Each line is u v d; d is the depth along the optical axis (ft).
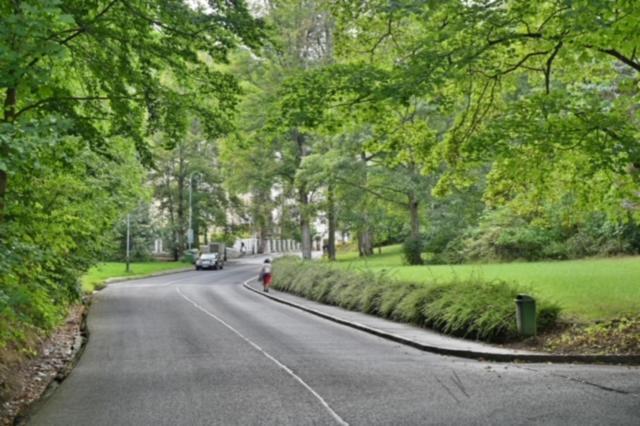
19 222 33.47
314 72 44.88
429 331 53.21
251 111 122.62
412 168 129.29
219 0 35.09
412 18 45.11
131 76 36.14
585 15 35.04
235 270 190.39
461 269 96.43
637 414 25.00
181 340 50.78
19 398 31.83
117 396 30.45
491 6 40.63
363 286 74.13
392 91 40.81
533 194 59.00
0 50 22.72
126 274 156.66
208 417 25.95
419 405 27.35
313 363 38.91
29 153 24.59
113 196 69.36
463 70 46.44
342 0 48.60
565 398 28.04
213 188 246.88
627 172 47.93
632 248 110.73
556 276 72.79
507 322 45.16
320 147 138.21
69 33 35.94
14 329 37.81
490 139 42.55
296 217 176.65
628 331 41.39
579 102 49.37
